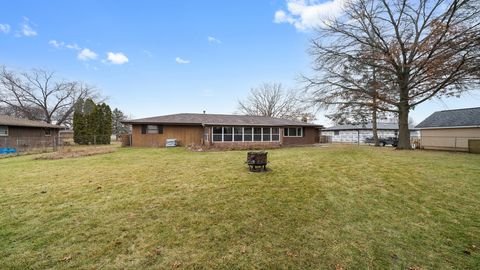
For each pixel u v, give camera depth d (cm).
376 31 1488
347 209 421
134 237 316
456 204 443
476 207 427
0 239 308
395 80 1486
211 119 2172
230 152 1437
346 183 599
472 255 277
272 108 4178
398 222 368
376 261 266
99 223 360
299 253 280
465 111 1842
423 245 300
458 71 1247
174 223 360
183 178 667
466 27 1177
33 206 435
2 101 2964
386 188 552
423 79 1371
